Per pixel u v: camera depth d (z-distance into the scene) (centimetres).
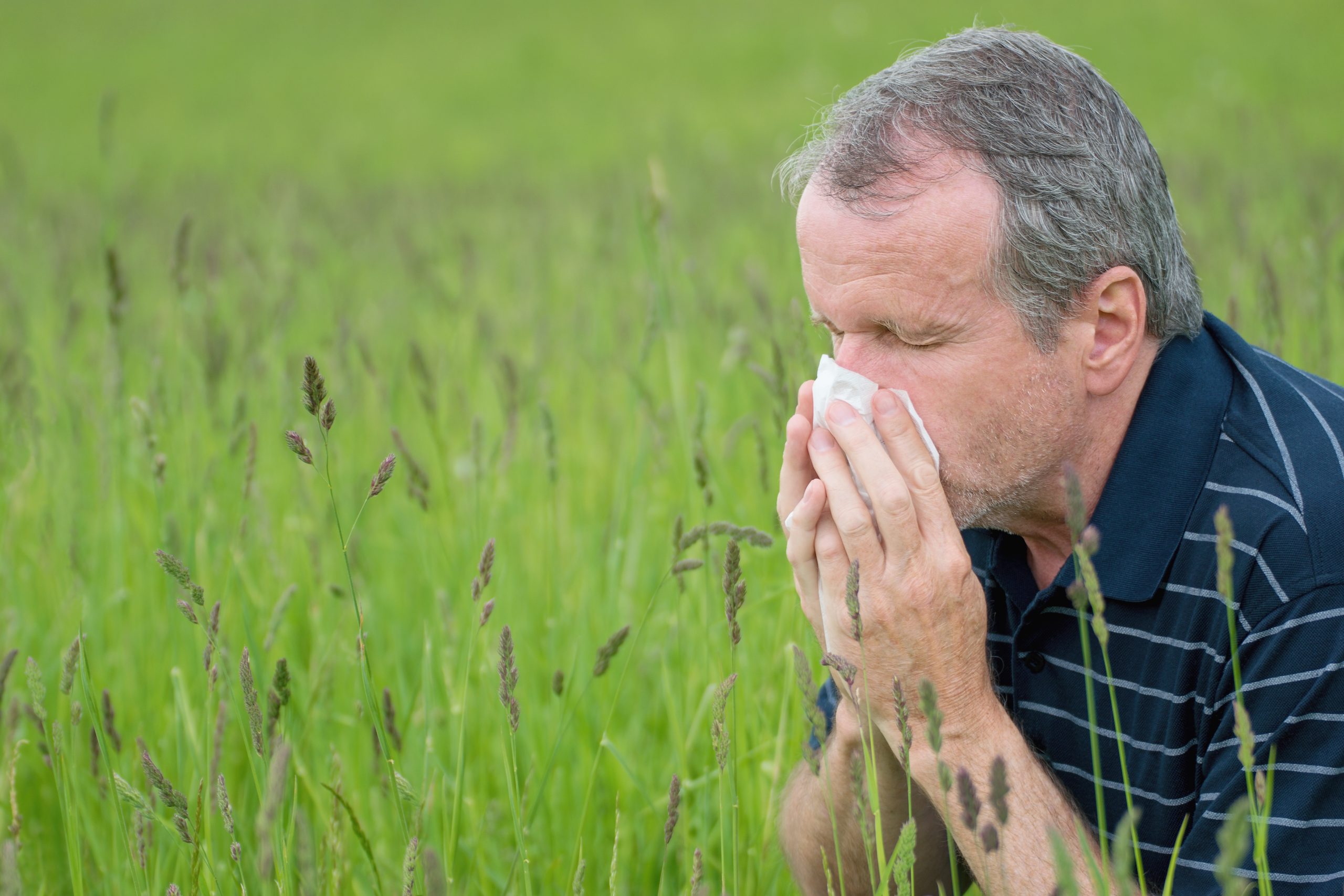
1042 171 160
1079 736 181
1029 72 166
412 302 628
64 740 235
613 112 1952
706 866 238
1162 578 164
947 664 162
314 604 293
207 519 318
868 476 163
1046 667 181
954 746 162
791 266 552
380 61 2673
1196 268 454
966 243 160
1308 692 148
